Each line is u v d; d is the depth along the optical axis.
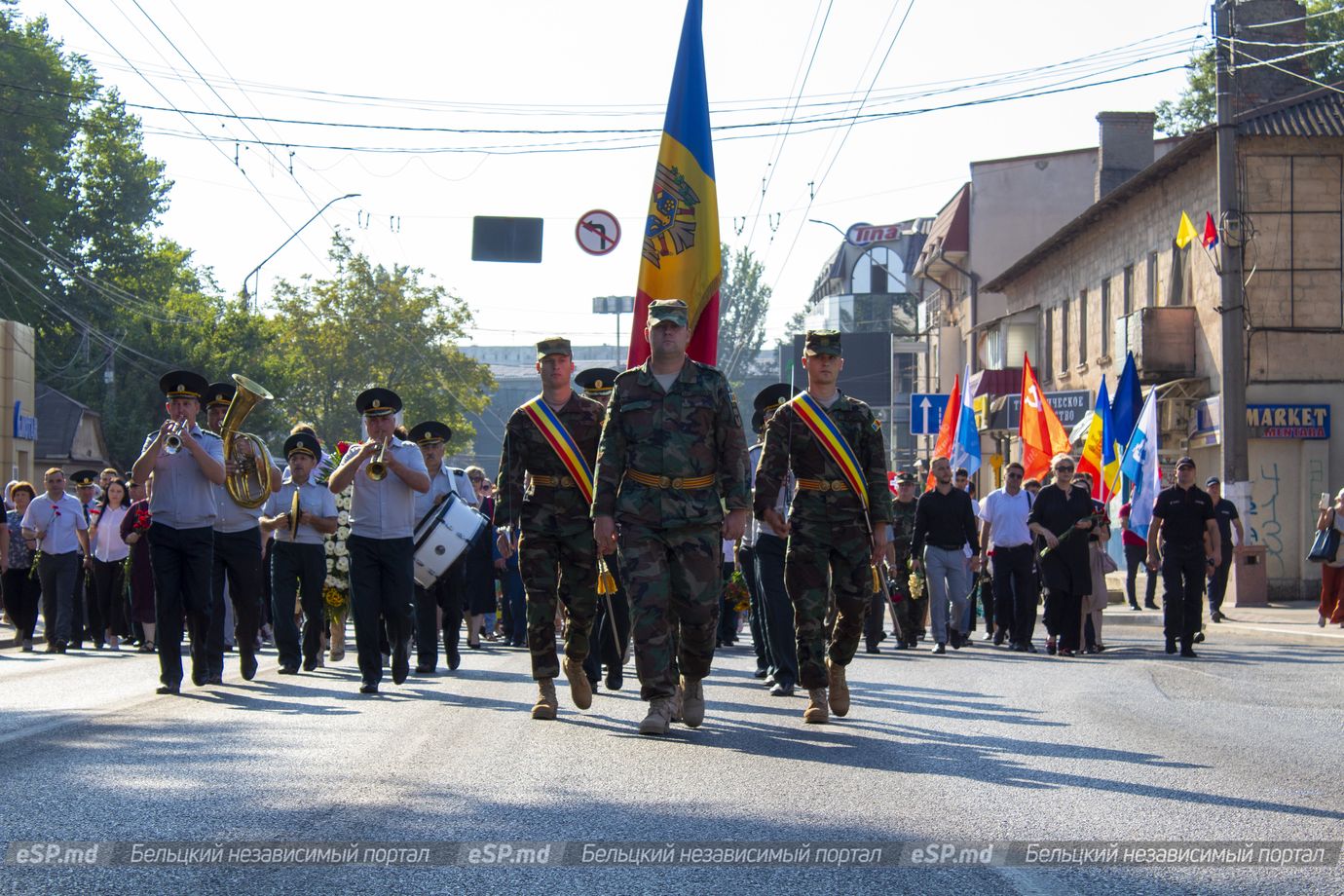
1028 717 10.24
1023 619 18.30
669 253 13.67
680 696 9.95
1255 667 15.05
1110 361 39.56
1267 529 30.73
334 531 13.77
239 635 12.51
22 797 6.71
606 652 11.70
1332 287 30.55
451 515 13.60
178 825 6.11
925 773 7.57
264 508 13.69
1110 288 39.88
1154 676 13.81
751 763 7.87
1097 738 9.05
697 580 9.03
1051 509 17.34
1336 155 30.53
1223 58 25.70
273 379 62.38
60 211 59.88
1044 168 55.22
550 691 9.80
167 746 8.30
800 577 9.67
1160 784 7.32
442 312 72.06
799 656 9.75
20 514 19.89
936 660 16.23
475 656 16.39
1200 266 32.72
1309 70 33.56
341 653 15.45
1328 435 30.52
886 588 18.41
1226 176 25.73
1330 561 22.17
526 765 7.71
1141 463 24.94
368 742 8.50
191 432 11.52
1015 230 55.19
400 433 12.65
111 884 5.18
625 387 9.05
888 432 76.69
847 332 83.06
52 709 10.40
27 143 59.22
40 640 21.02
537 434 9.75
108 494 19.31
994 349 50.66
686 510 8.94
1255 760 8.19
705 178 13.76
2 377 41.47
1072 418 41.09
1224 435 26.28
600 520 9.02
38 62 59.22
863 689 12.44
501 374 139.50
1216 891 5.25
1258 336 30.50
